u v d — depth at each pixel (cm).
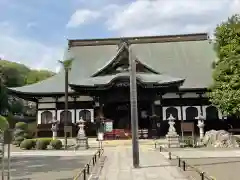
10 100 6944
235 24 3406
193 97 5006
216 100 3600
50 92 5050
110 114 4959
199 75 5378
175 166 2047
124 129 4638
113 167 2052
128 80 4506
